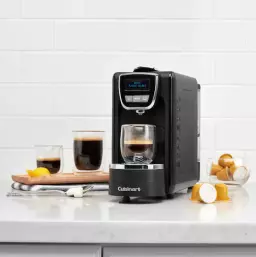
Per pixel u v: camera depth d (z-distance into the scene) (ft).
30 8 6.41
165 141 4.60
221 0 6.36
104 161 6.35
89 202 4.59
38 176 5.24
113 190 4.51
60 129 6.41
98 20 6.39
